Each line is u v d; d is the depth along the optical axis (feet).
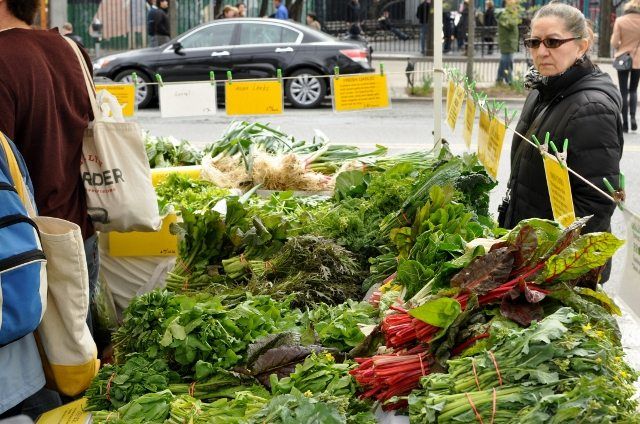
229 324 11.37
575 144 13.67
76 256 10.49
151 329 11.55
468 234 12.71
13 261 9.60
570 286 10.02
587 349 8.67
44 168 12.26
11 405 10.03
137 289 17.72
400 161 21.12
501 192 33.73
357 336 11.32
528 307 9.70
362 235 15.20
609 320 9.75
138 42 85.71
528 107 15.24
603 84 13.97
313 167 21.74
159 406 10.27
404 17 89.61
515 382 8.65
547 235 10.53
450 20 83.20
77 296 10.59
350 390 10.16
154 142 23.22
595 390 8.07
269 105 20.75
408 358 9.86
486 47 83.41
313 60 55.57
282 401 9.53
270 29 56.24
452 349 9.74
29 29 12.36
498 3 90.79
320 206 17.54
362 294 13.94
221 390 10.89
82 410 10.67
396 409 9.73
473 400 8.58
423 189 14.98
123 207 12.92
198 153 23.41
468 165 15.76
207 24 56.54
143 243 17.57
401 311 10.56
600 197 13.60
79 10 85.25
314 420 9.25
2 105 11.82
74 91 12.59
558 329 8.79
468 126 16.79
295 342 11.12
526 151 14.70
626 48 47.67
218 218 14.90
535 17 14.35
